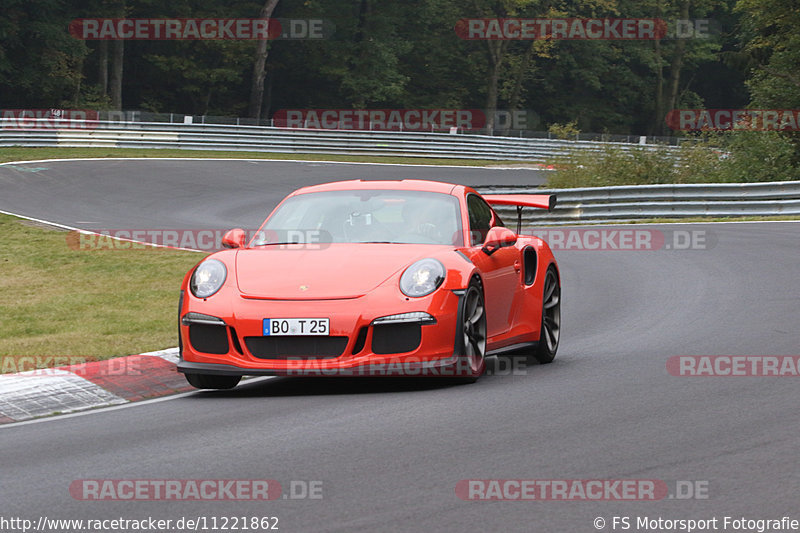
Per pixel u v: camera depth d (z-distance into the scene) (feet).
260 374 78.38
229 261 85.25
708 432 64.13
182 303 82.94
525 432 64.64
